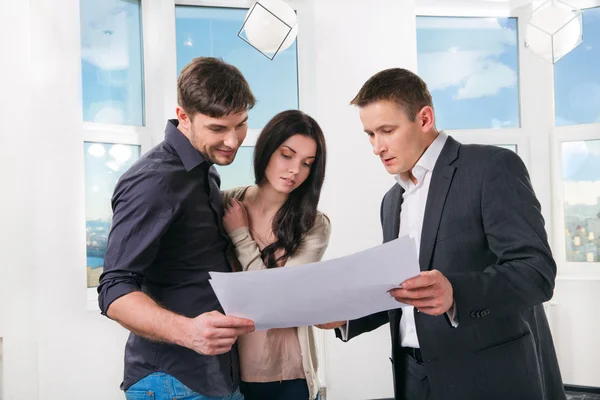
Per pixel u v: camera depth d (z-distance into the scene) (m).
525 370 1.56
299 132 1.73
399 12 3.99
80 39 3.13
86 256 3.26
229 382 1.61
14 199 2.76
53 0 2.98
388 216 1.82
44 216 2.93
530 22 3.13
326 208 3.91
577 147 4.24
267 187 1.80
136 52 3.63
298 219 1.78
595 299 4.04
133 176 1.46
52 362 2.92
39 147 2.92
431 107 1.66
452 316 1.43
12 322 2.74
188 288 1.55
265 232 1.80
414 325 1.69
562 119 4.30
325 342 3.80
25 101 2.79
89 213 3.32
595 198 4.20
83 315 3.04
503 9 4.29
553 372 1.74
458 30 4.30
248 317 1.26
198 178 1.56
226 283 1.19
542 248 1.48
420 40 4.27
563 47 3.09
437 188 1.63
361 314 1.34
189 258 1.55
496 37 4.34
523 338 1.59
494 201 1.54
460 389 1.57
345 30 3.94
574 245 4.26
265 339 1.72
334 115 3.92
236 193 1.86
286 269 1.19
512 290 1.43
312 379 1.75
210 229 1.60
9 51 2.74
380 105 1.63
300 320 1.30
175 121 1.62
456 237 1.59
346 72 3.93
